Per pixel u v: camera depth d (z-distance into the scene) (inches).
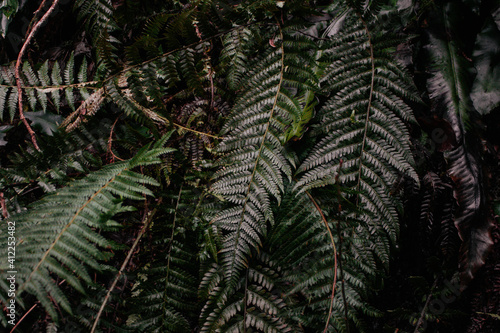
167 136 54.4
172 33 51.9
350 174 52.6
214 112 64.5
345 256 51.5
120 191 49.3
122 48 70.7
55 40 78.7
